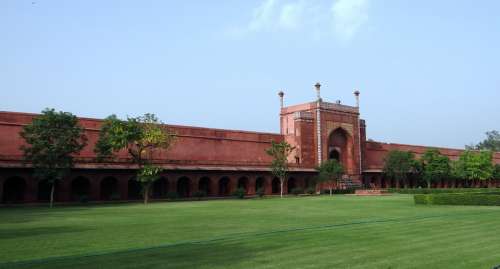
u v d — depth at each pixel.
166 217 16.08
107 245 9.12
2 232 11.54
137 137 29.98
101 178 31.38
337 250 8.19
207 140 41.28
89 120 34.12
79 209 22.12
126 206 24.88
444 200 22.50
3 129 30.02
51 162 25.91
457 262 7.09
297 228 11.83
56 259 7.64
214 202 28.42
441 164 51.03
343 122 48.78
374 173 51.34
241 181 41.19
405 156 48.72
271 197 37.84
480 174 54.88
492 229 11.32
